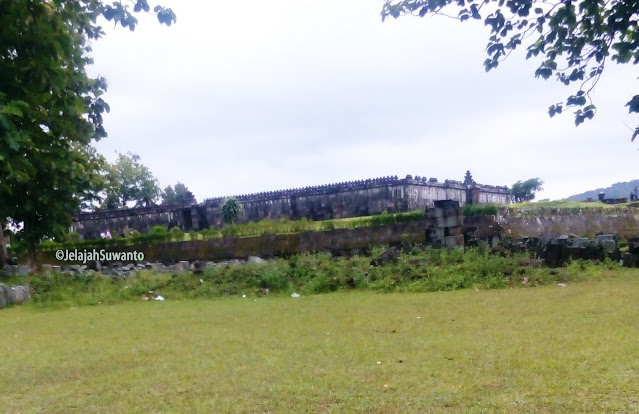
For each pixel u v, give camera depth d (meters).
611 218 27.14
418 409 3.39
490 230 22.23
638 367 3.98
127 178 54.12
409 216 22.77
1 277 16.14
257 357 5.05
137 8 4.38
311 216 38.34
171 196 67.62
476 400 3.49
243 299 11.61
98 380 4.53
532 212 25.06
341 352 5.08
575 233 25.19
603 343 4.82
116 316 9.26
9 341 6.82
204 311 9.35
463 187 42.59
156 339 6.43
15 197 17.44
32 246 20.84
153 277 14.69
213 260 24.69
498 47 4.80
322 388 3.92
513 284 11.01
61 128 7.25
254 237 24.12
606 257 13.51
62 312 10.55
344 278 12.60
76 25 6.73
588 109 4.65
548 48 4.65
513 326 6.02
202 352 5.44
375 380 4.06
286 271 13.75
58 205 19.06
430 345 5.20
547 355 4.51
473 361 4.46
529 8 4.45
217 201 41.66
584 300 7.91
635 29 4.21
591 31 4.38
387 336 5.84
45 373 4.84
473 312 7.38
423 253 14.77
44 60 6.21
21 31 6.01
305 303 9.90
